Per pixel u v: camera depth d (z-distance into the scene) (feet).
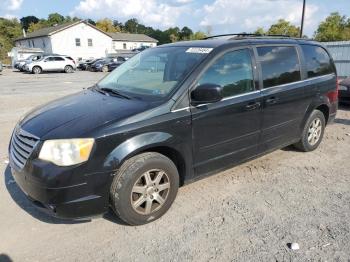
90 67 112.16
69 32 165.48
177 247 10.10
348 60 53.21
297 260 9.46
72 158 9.62
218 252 9.85
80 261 9.57
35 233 10.85
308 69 16.76
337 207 12.32
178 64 12.75
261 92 14.02
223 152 13.10
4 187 13.98
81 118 10.62
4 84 60.85
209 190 13.69
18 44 210.79
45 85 58.85
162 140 10.92
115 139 10.09
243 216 11.75
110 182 10.21
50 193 9.58
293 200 12.87
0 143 20.04
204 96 11.33
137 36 228.22
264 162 16.72
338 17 156.66
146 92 12.16
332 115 18.79
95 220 11.57
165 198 11.55
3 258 9.68
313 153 18.03
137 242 10.37
